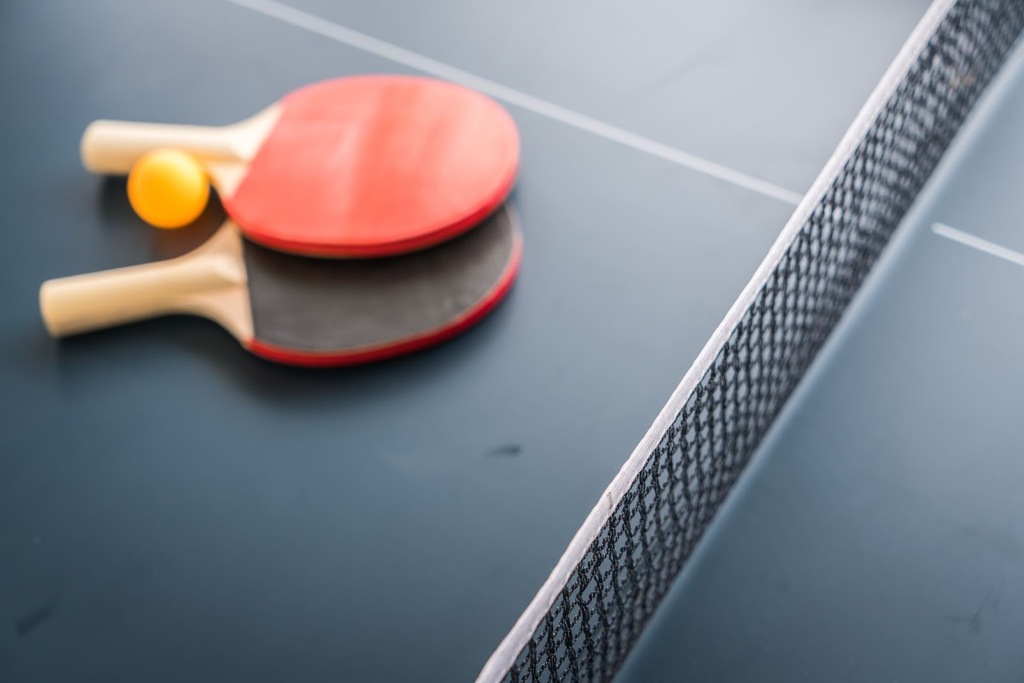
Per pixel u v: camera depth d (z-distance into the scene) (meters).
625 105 0.99
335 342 0.82
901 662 0.71
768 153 0.94
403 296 0.85
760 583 0.73
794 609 0.72
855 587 0.73
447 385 0.82
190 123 1.00
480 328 0.84
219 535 0.76
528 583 0.74
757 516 0.76
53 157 0.97
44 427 0.81
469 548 0.75
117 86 1.03
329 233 0.86
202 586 0.75
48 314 0.84
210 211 0.92
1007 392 0.80
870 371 0.81
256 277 0.86
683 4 1.07
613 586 0.68
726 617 0.72
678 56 1.02
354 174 0.90
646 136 0.96
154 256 0.90
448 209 0.87
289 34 1.07
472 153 0.91
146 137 0.94
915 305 0.84
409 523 0.76
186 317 0.86
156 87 1.03
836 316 0.83
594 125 0.97
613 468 0.78
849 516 0.75
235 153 0.92
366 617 0.73
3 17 1.10
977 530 0.75
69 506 0.78
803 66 1.00
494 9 1.08
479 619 0.73
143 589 0.75
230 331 0.85
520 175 0.94
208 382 0.82
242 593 0.74
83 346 0.85
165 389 0.82
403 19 1.08
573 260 0.88
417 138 0.92
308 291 0.85
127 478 0.79
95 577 0.75
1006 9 0.96
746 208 0.91
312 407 0.81
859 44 1.02
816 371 0.81
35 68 1.05
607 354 0.83
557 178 0.93
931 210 0.89
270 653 0.72
